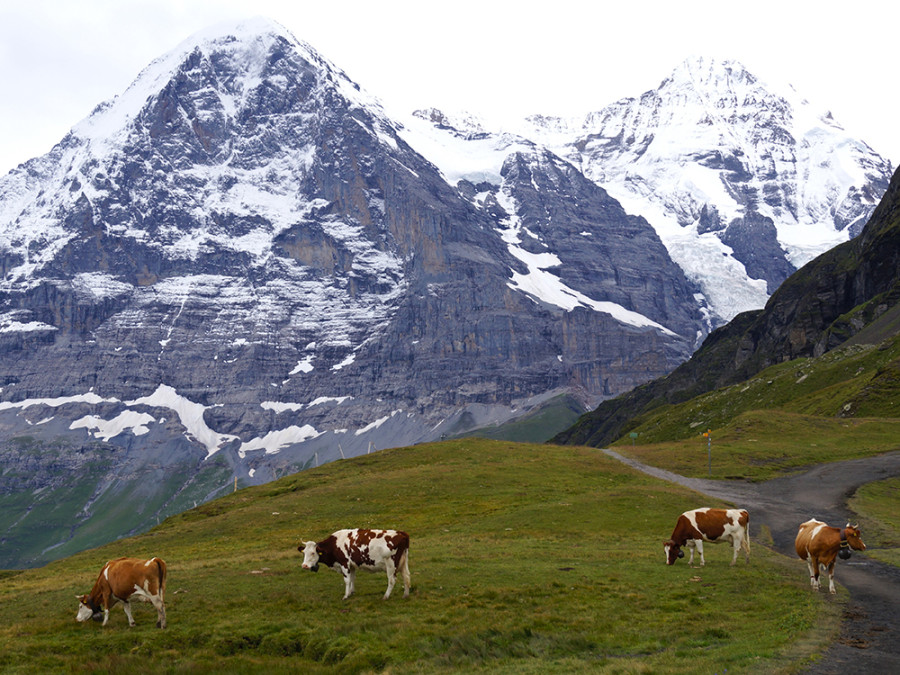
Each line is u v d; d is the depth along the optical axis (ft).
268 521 246.88
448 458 347.77
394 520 226.58
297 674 86.48
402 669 84.12
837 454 313.73
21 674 86.43
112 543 258.37
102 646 95.81
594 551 153.79
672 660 79.05
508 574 128.06
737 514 134.31
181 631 99.81
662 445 385.29
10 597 132.57
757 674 71.82
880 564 132.46
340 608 108.68
